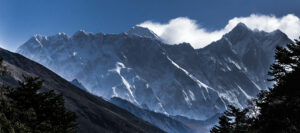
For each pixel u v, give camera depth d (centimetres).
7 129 2756
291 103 2955
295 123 2902
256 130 3459
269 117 3081
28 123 3269
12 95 3450
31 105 3512
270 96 3591
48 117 3666
